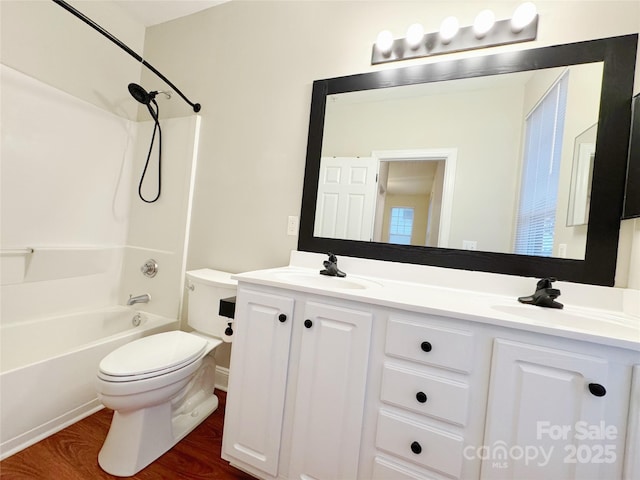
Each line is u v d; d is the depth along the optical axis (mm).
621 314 1048
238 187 1855
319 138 1633
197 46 2023
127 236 2229
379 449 951
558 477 769
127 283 2201
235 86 1878
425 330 901
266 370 1133
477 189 1349
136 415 1207
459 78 1383
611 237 1126
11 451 1221
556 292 1056
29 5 1653
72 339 1854
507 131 1310
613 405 736
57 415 1380
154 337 1448
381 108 1520
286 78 1735
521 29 1275
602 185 1143
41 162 1747
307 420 1054
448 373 878
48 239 1803
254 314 1168
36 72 1698
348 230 1570
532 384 789
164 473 1191
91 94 1963
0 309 1618
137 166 2215
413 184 1458
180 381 1260
